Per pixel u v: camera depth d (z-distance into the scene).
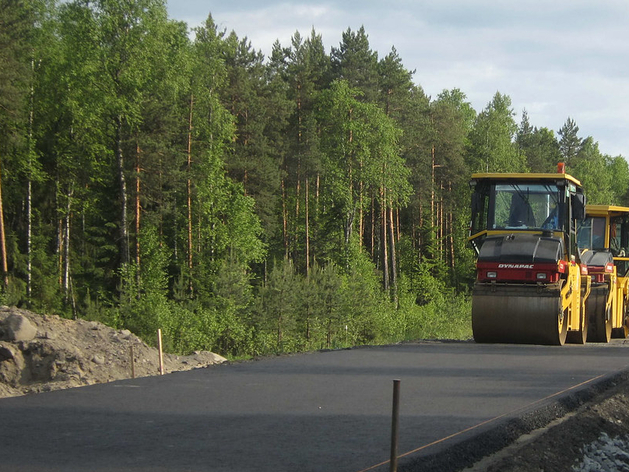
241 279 50.53
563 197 21.72
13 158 54.97
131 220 58.28
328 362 15.59
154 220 58.88
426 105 100.12
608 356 17.03
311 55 105.88
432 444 7.70
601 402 11.31
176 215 64.50
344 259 75.12
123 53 52.16
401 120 88.81
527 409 9.83
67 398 10.75
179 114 62.00
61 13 52.91
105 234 57.38
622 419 10.99
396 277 86.44
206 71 64.31
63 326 22.19
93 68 50.34
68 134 57.00
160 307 44.97
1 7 52.69
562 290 20.81
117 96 52.41
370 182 76.44
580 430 9.63
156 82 54.22
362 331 51.66
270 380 12.66
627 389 12.66
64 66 52.41
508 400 10.58
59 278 58.19
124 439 7.96
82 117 51.94
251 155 76.38
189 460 7.05
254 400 10.54
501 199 22.14
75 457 7.16
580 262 23.23
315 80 89.62
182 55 55.78
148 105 56.22
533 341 20.78
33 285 54.34
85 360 20.31
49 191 59.03
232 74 76.31
